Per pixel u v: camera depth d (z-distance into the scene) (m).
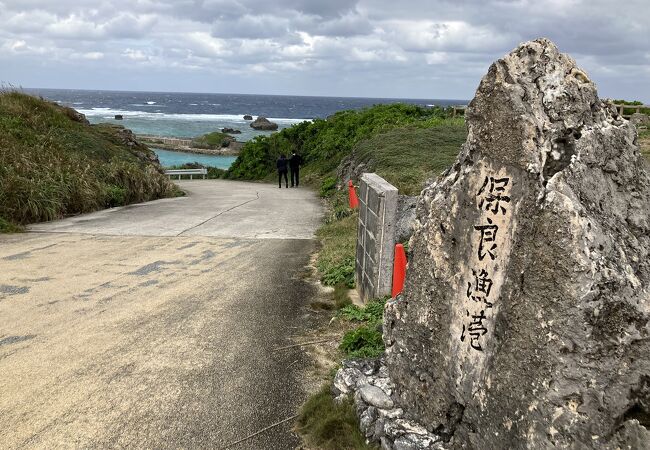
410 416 3.48
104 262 7.92
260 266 7.95
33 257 8.04
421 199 3.56
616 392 2.38
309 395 4.18
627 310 2.39
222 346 5.06
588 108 2.78
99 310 5.89
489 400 2.82
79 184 12.54
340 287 6.76
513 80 2.88
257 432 3.70
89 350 4.88
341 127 26.42
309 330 5.50
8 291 6.41
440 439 3.23
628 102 23.61
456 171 3.30
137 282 6.98
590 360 2.37
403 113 26.12
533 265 2.58
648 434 2.32
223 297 6.48
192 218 12.10
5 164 11.38
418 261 3.46
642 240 2.69
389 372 3.77
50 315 5.70
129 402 4.02
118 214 12.33
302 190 20.75
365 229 6.35
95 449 3.46
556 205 2.49
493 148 2.93
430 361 3.34
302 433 3.69
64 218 11.48
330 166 23.70
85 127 19.58
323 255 8.31
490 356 2.86
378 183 6.05
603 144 2.75
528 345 2.58
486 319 2.92
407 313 3.54
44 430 3.64
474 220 3.03
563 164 2.65
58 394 4.10
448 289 3.21
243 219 12.20
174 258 8.32
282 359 4.81
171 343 5.09
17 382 4.25
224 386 4.30
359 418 3.62
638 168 2.85
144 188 15.30
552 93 2.77
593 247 2.41
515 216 2.77
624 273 2.44
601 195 2.67
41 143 14.36
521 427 2.58
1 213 10.15
